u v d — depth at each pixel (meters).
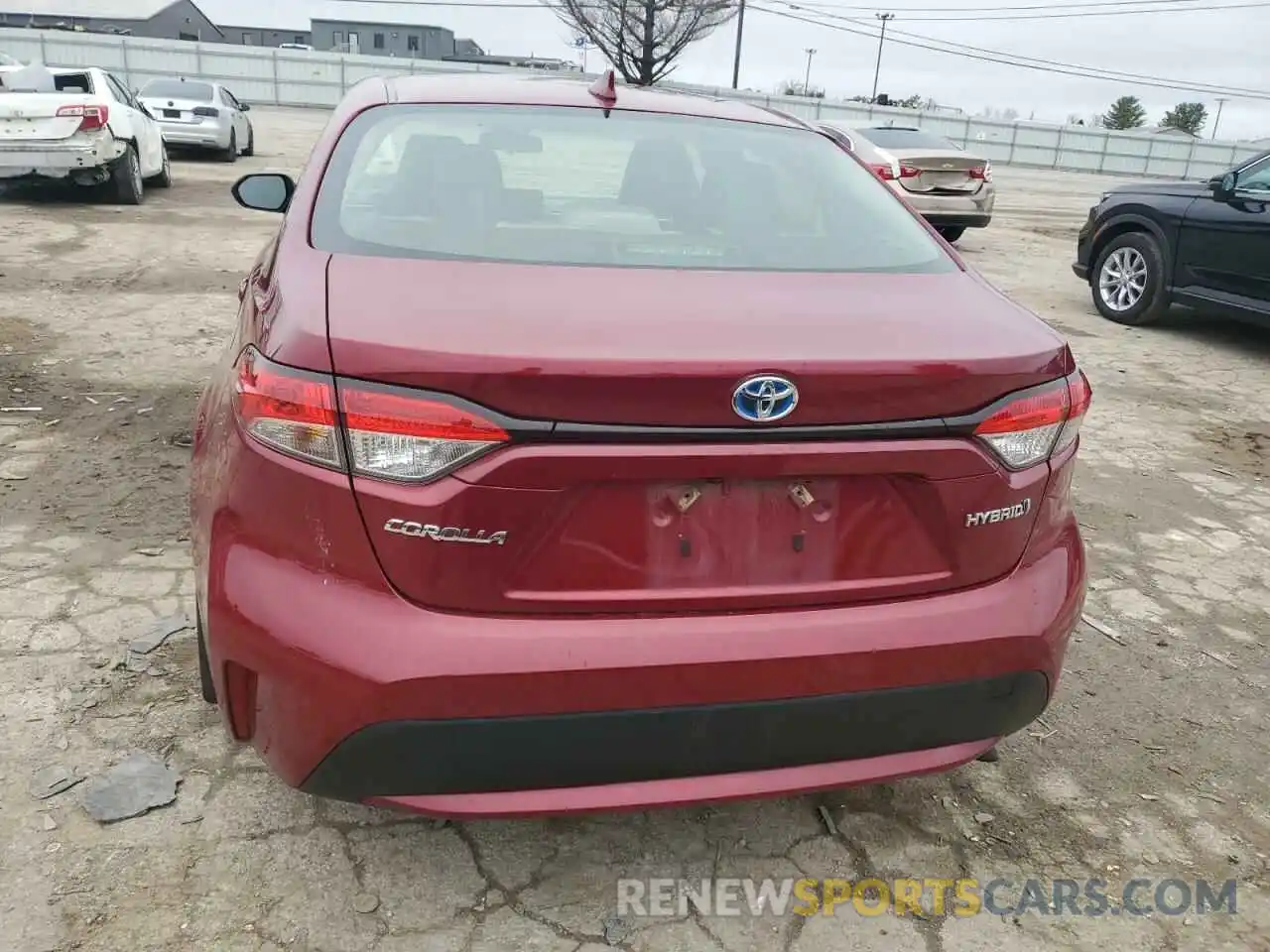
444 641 1.71
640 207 2.49
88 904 2.04
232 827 2.27
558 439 1.69
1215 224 7.50
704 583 1.83
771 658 1.82
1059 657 2.08
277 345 1.77
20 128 10.02
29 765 2.40
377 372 1.67
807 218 2.54
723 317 1.89
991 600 1.99
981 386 1.88
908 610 1.93
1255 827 2.53
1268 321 7.21
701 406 1.72
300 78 37.47
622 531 1.78
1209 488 4.87
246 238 9.73
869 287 2.19
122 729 2.55
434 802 1.80
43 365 5.47
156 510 3.81
